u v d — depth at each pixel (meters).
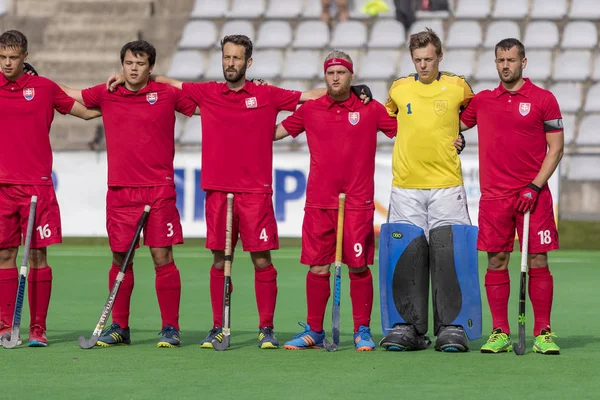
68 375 20.73
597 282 41.16
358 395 18.62
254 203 24.75
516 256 51.84
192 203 54.34
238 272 44.44
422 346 24.77
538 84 70.12
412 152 24.50
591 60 71.69
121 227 25.20
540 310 24.30
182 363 22.27
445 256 24.50
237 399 18.27
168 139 25.17
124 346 25.03
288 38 76.19
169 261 25.27
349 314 32.16
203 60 75.25
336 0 78.19
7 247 25.47
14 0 80.38
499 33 74.06
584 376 20.64
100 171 55.00
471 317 24.59
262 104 24.67
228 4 79.75
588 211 62.28
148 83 25.03
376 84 70.88
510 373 20.98
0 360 22.64
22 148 24.95
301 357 23.17
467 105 24.72
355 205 24.50
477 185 52.75
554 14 75.25
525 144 23.97
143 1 78.62
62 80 75.69
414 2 76.38
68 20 78.12
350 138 24.39
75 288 38.69
